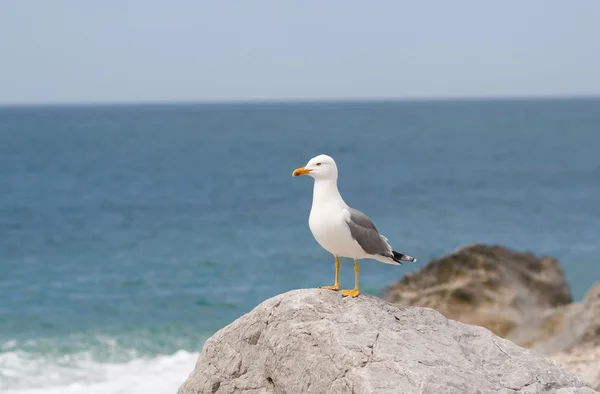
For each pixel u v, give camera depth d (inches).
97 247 1339.8
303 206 1881.2
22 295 995.3
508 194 2118.6
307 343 312.0
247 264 1188.5
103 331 822.5
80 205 1918.1
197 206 1891.0
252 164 3095.5
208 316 901.2
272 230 1507.1
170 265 1185.4
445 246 1364.4
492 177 2564.0
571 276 1165.7
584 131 5502.0
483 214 1745.8
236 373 335.3
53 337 792.3
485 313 700.7
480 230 1540.4
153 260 1223.5
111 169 2864.2
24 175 2652.6
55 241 1403.8
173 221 1643.7
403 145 4168.3
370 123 7308.1
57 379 640.4
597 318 651.5
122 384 625.9
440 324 331.6
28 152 3649.1
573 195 2103.8
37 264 1198.9
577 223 1638.8
